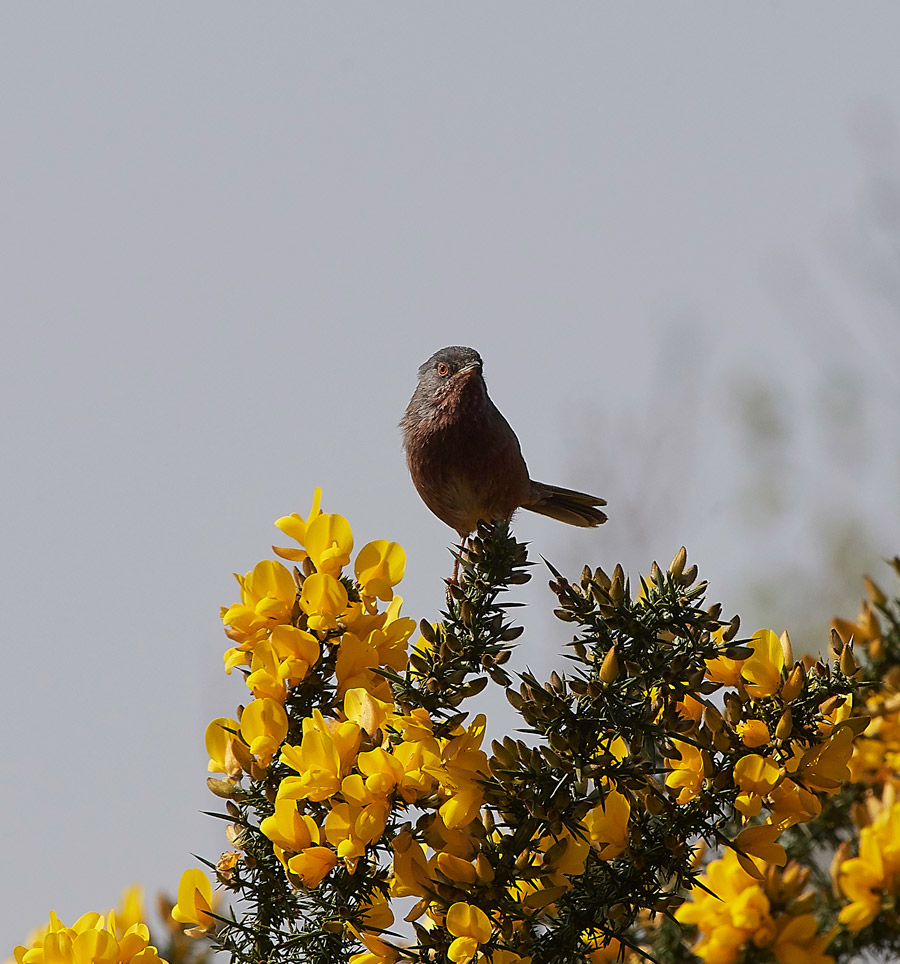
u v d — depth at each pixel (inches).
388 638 213.0
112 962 199.9
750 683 206.5
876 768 278.7
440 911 191.5
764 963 223.5
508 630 197.0
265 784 203.0
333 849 193.6
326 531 222.8
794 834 278.2
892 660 284.0
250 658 216.8
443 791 194.2
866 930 237.9
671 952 252.2
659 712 195.2
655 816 196.4
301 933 195.0
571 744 183.8
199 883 207.9
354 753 194.4
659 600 192.1
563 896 197.0
